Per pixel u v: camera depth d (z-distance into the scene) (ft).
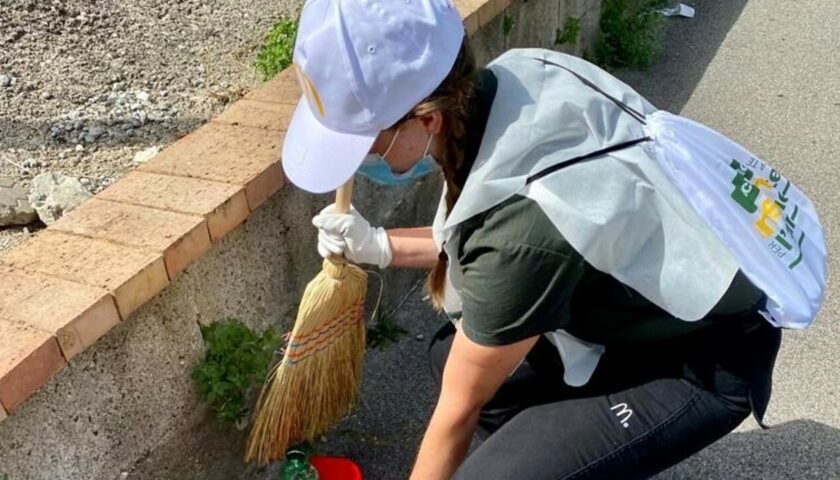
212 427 7.42
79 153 9.70
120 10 12.24
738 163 5.82
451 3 5.27
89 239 6.50
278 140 7.71
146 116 10.42
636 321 5.71
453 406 5.81
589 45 15.55
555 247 4.98
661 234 5.37
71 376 5.92
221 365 7.06
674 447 5.91
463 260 5.31
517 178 5.07
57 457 5.96
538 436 6.00
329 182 5.29
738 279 5.59
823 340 9.80
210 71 11.44
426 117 5.10
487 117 5.27
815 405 8.93
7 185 9.07
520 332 5.20
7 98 10.44
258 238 7.51
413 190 9.98
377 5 4.97
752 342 5.83
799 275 5.69
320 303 7.00
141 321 6.41
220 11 12.76
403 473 8.19
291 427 7.50
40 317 5.73
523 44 12.66
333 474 7.77
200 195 6.95
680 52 16.58
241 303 7.48
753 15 18.03
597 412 5.97
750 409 5.87
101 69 11.18
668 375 5.89
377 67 4.95
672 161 5.47
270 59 10.90
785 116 14.33
